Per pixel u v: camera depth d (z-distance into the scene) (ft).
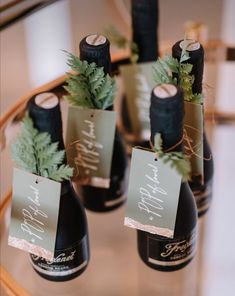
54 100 2.04
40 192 2.19
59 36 4.14
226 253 3.00
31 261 2.59
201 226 3.11
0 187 3.09
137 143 3.30
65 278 2.56
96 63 2.31
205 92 2.51
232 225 3.18
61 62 3.99
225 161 3.60
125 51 3.19
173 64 2.20
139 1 2.76
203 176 2.64
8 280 2.68
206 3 4.52
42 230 2.28
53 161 2.11
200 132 2.36
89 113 2.48
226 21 4.33
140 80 3.04
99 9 4.30
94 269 2.83
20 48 4.18
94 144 2.59
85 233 2.55
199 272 2.86
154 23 2.84
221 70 4.22
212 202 3.14
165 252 2.52
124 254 2.89
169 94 1.98
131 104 3.17
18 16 3.68
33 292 2.64
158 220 2.29
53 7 4.29
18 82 3.85
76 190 2.93
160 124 2.01
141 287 2.78
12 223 2.32
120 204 3.03
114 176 2.91
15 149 2.11
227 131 3.81
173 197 2.21
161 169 2.16
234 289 2.79
